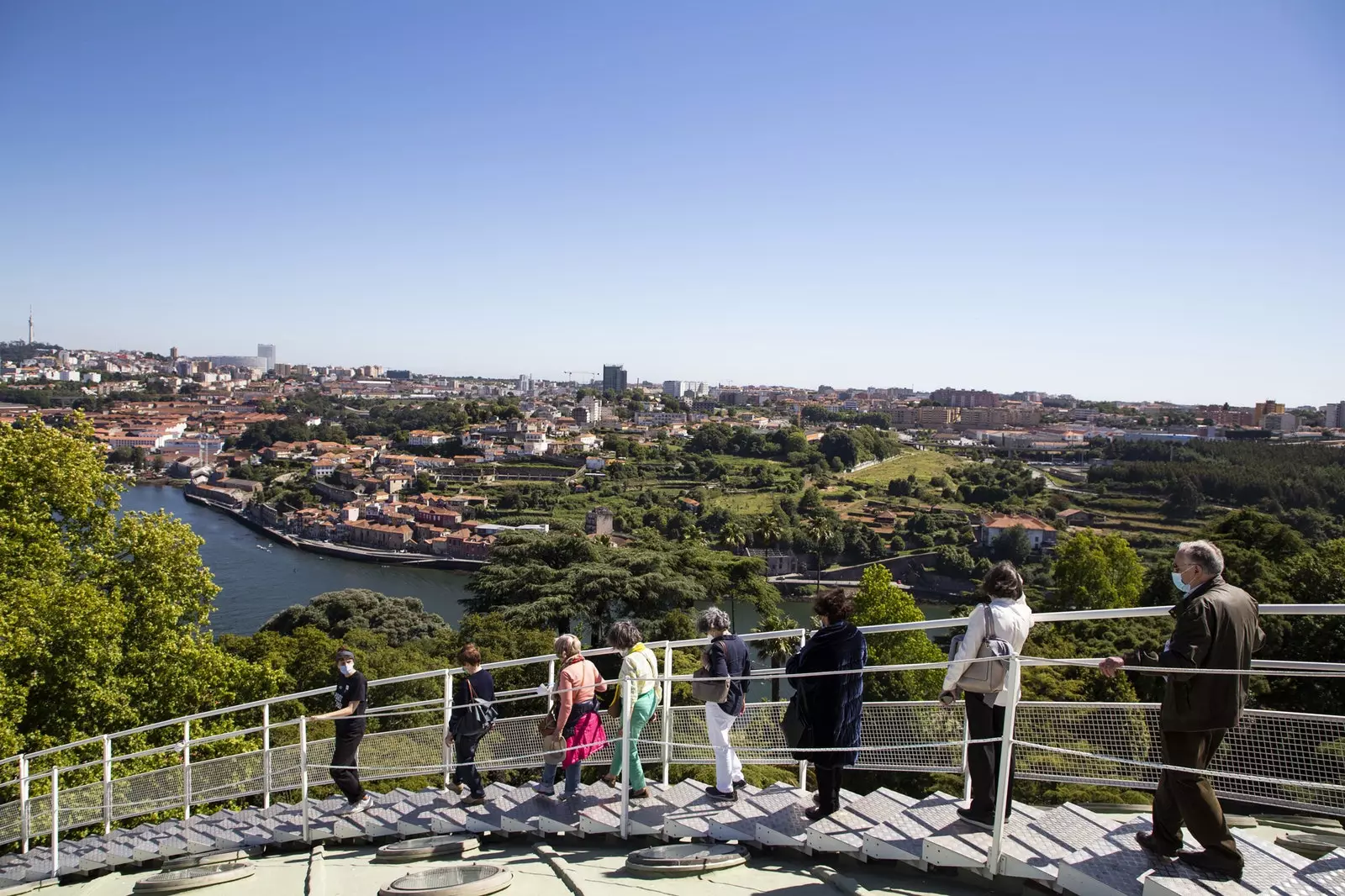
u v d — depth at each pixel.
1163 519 118.12
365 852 8.80
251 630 85.44
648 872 6.57
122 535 24.70
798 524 125.31
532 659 9.43
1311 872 5.07
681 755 8.84
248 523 154.12
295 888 7.81
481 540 127.19
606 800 8.43
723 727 7.73
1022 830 5.97
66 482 23.61
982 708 6.15
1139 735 6.00
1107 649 33.16
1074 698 17.22
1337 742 5.25
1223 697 4.95
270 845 9.88
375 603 80.31
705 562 57.72
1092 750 6.29
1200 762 5.12
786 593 103.62
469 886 6.55
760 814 7.23
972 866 5.66
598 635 52.47
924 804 6.67
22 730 20.11
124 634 23.56
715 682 7.52
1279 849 5.45
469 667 9.39
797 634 7.82
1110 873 5.16
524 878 7.04
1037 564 104.56
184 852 10.25
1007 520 116.62
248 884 8.09
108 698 21.02
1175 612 5.26
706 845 7.00
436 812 9.17
